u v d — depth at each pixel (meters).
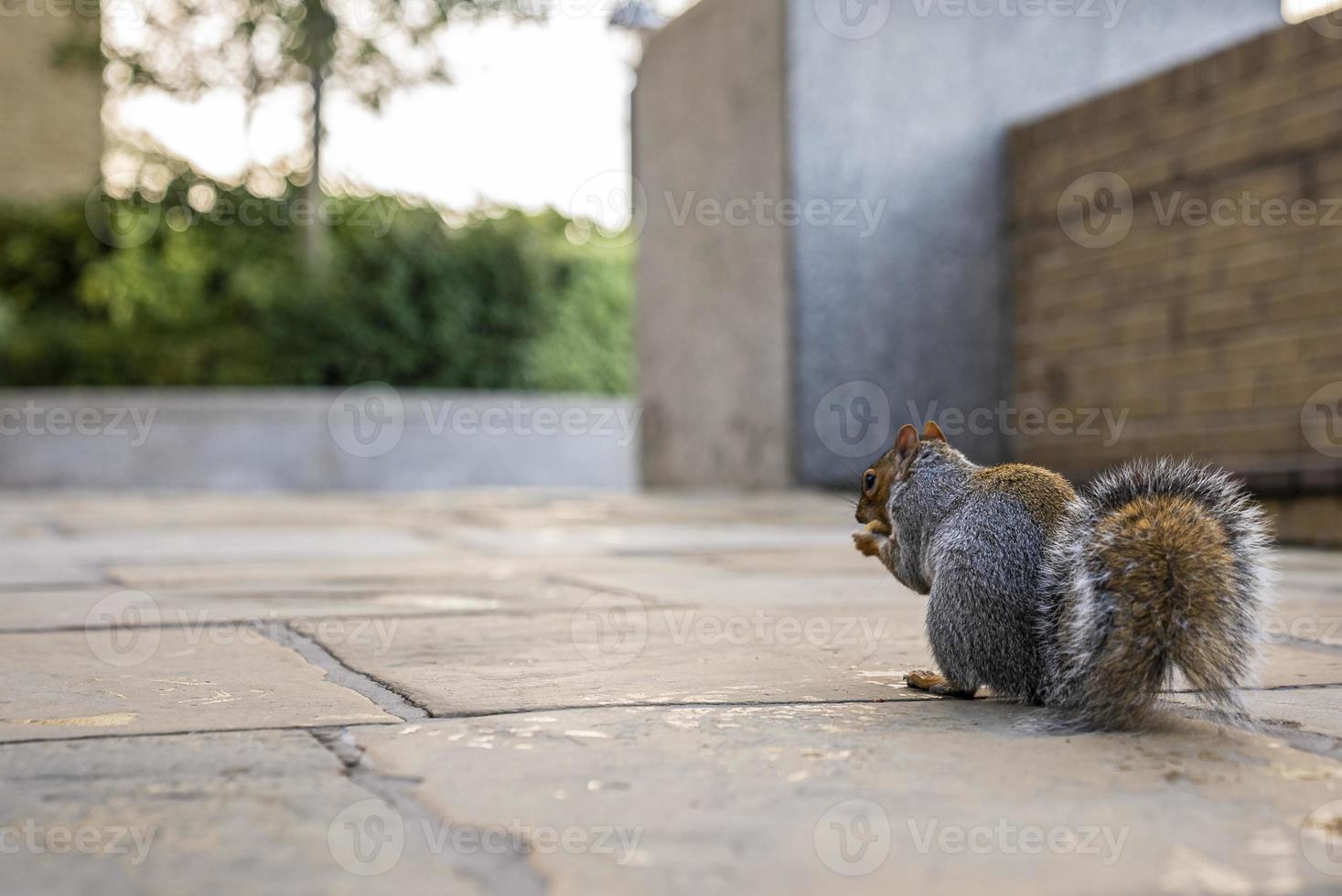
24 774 0.91
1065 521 1.07
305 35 5.48
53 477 5.35
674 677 1.21
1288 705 1.09
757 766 0.92
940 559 1.11
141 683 1.18
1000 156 4.41
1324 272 3.24
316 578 2.00
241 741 0.98
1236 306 3.50
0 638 1.42
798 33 4.25
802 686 1.17
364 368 5.85
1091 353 4.03
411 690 1.15
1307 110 3.27
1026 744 0.97
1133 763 0.93
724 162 4.57
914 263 4.35
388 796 0.87
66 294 5.97
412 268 5.90
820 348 4.27
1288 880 0.75
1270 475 2.81
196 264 5.88
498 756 0.95
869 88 4.30
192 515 3.74
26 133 6.89
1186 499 1.03
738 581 1.93
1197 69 3.60
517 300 6.07
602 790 0.88
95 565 2.23
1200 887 0.75
